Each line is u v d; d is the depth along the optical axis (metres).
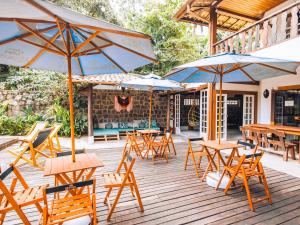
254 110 8.05
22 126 8.33
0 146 3.67
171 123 10.47
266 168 4.51
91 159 2.58
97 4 11.51
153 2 12.88
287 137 7.77
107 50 2.68
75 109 9.23
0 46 2.38
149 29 12.73
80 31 2.38
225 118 7.99
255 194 3.17
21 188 3.36
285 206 2.80
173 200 2.96
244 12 7.46
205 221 2.44
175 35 12.91
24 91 8.98
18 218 2.49
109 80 7.30
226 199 2.99
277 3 6.86
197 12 7.17
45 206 1.72
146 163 4.85
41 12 1.35
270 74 3.74
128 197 3.04
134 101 10.09
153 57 2.32
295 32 4.54
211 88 7.04
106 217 2.50
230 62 2.69
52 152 5.31
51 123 8.71
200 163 4.81
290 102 7.51
